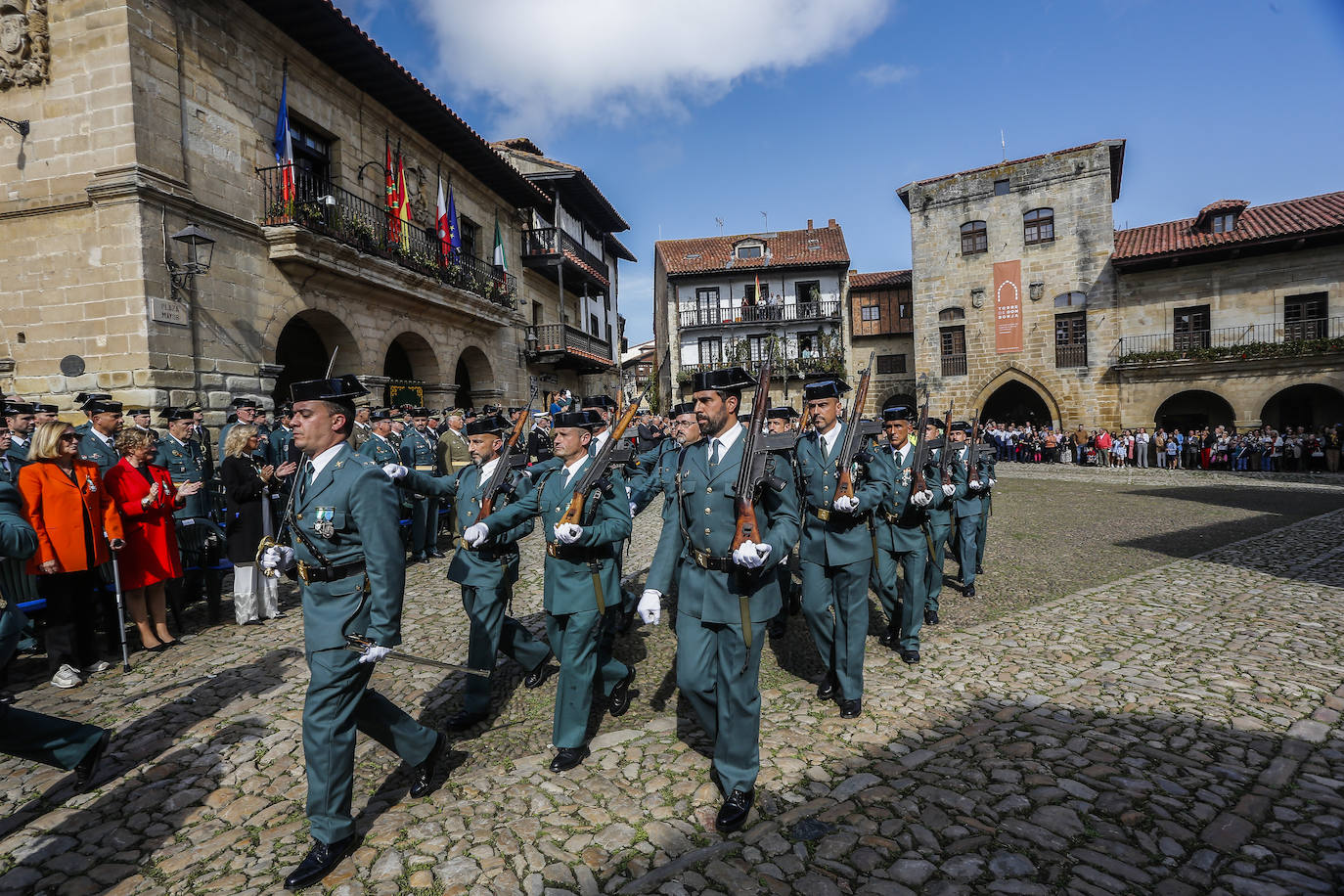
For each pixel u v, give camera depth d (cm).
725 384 340
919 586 509
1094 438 2608
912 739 388
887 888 261
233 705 460
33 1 908
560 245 2184
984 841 287
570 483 399
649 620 322
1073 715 407
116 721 438
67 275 923
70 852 307
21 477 488
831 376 465
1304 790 317
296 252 1102
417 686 498
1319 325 2348
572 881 273
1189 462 2484
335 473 307
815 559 446
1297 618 586
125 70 894
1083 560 889
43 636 588
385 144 1441
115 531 520
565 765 365
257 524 659
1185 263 2547
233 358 1036
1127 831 290
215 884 282
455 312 1612
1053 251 2759
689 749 385
